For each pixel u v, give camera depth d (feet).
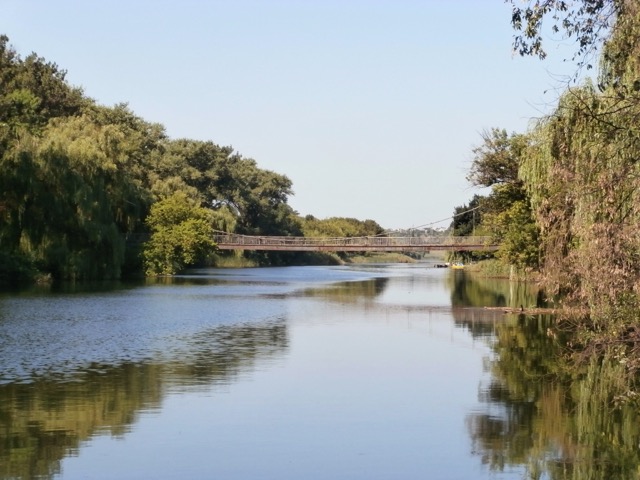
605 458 61.31
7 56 362.94
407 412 75.10
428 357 106.93
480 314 165.37
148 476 56.59
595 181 64.13
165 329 139.95
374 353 111.14
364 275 372.58
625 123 61.16
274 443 64.69
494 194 197.88
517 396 82.07
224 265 454.40
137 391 84.64
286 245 396.78
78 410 75.87
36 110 336.70
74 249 244.42
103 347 117.50
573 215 69.56
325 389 85.25
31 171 231.30
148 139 431.02
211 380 90.99
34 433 67.51
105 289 228.02
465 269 455.22
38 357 107.86
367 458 60.95
